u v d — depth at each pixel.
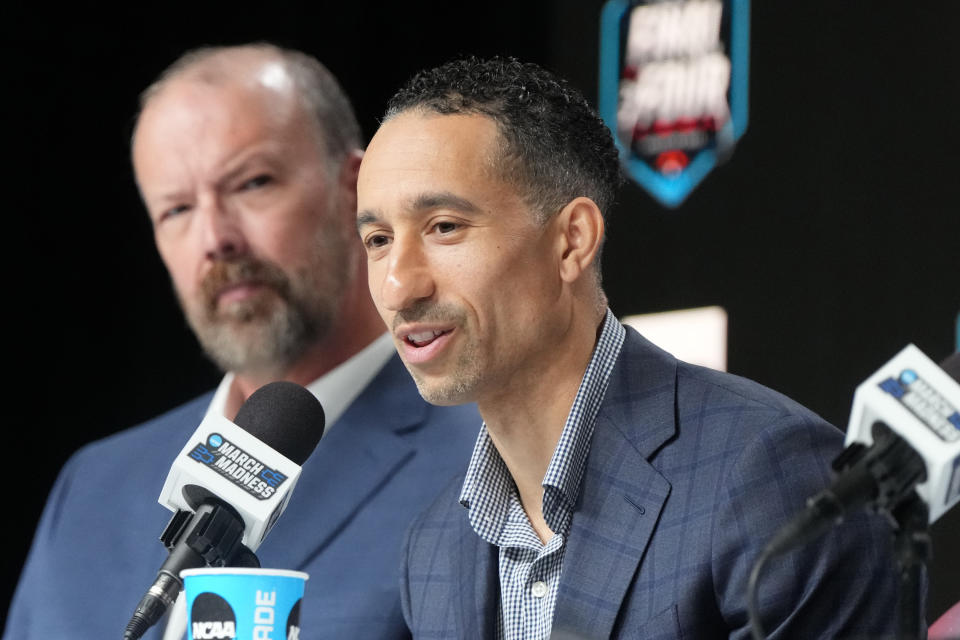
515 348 4.30
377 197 4.27
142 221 12.46
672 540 4.24
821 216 10.42
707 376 4.58
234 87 7.16
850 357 10.20
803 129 10.55
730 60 10.90
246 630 3.44
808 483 4.16
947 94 10.01
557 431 4.49
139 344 12.41
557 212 4.40
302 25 12.20
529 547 4.54
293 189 7.11
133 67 12.41
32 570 6.89
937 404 3.24
